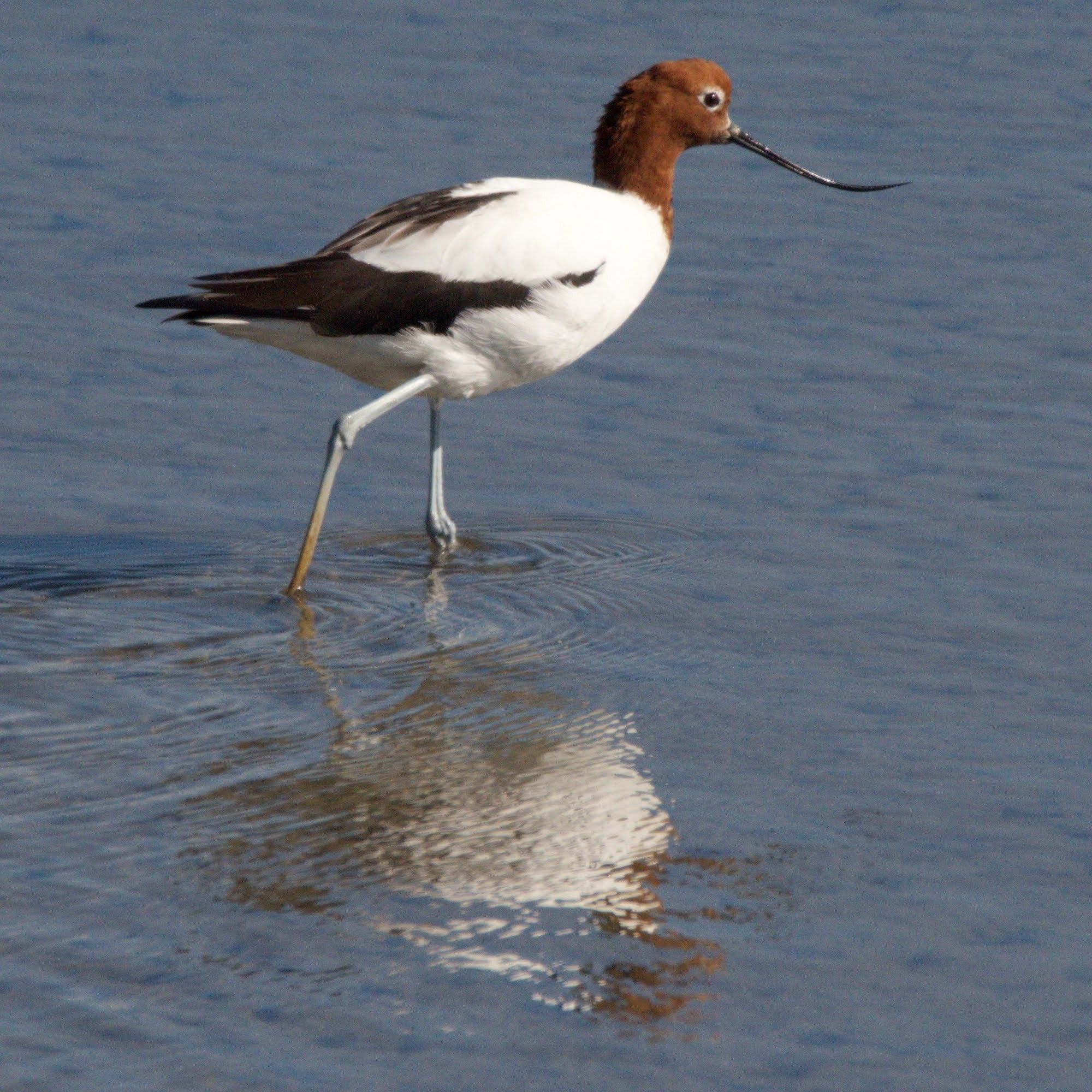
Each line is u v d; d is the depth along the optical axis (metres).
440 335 11.65
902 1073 7.05
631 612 11.46
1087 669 10.63
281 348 11.91
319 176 19.11
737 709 10.12
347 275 11.50
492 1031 7.23
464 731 9.76
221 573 11.90
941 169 19.39
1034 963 7.75
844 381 15.27
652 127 12.73
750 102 20.98
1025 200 18.70
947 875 8.45
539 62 22.11
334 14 23.70
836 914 8.10
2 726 9.56
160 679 10.24
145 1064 6.96
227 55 22.39
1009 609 11.48
